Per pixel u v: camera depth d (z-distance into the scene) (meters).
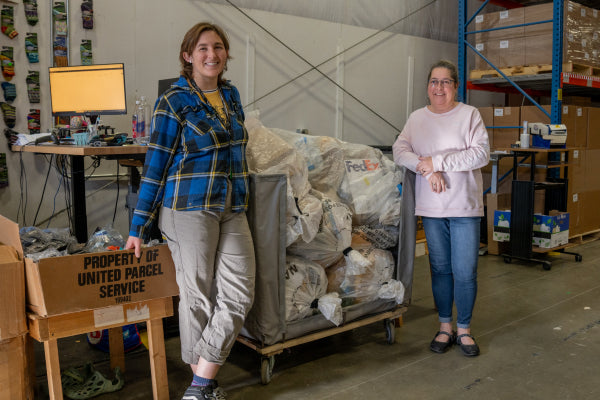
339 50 5.27
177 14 4.16
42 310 1.76
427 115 2.58
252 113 2.56
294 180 2.39
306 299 2.36
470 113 2.48
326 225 2.42
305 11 4.96
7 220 1.88
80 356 2.57
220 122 1.93
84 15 3.68
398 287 2.63
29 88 3.52
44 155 3.63
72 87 3.14
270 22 4.72
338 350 2.67
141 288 1.95
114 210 3.98
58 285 1.77
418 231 4.66
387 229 2.74
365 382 2.31
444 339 2.66
